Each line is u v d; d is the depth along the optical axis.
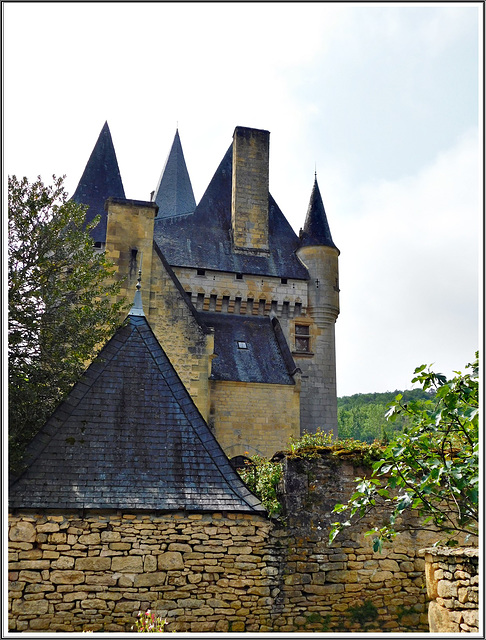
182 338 19.78
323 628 9.79
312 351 32.53
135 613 9.03
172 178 43.53
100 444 10.02
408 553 10.59
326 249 34.12
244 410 26.92
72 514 9.22
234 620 9.38
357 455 10.97
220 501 9.88
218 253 32.91
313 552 10.27
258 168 34.81
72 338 12.39
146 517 9.45
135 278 19.27
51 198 13.11
